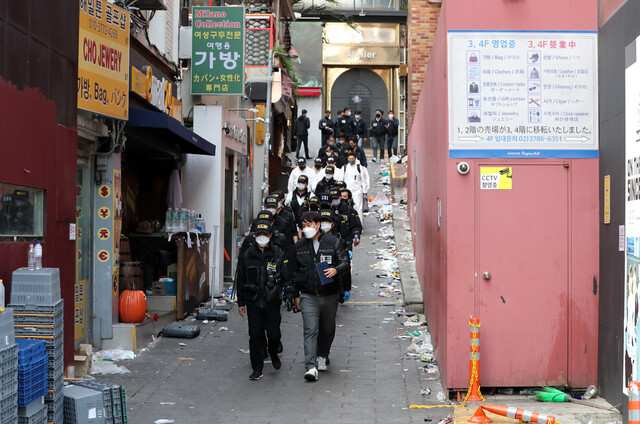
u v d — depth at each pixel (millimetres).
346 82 53781
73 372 10375
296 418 9594
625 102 8969
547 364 10203
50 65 9539
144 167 17625
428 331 14359
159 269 15695
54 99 9688
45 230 9367
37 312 7801
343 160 29141
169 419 9484
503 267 10250
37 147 9117
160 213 17656
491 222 10273
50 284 7848
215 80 18422
